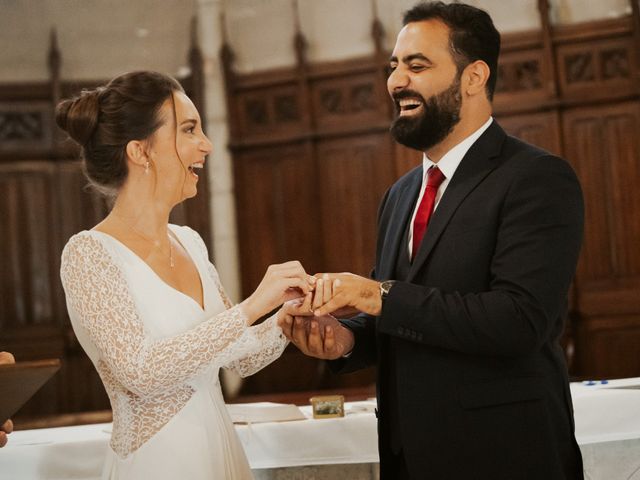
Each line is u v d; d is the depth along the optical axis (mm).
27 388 2107
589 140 7535
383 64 7855
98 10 8367
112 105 2494
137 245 2529
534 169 2463
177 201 2586
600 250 7508
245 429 3137
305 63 8070
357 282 2439
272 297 2434
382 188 7863
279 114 8188
